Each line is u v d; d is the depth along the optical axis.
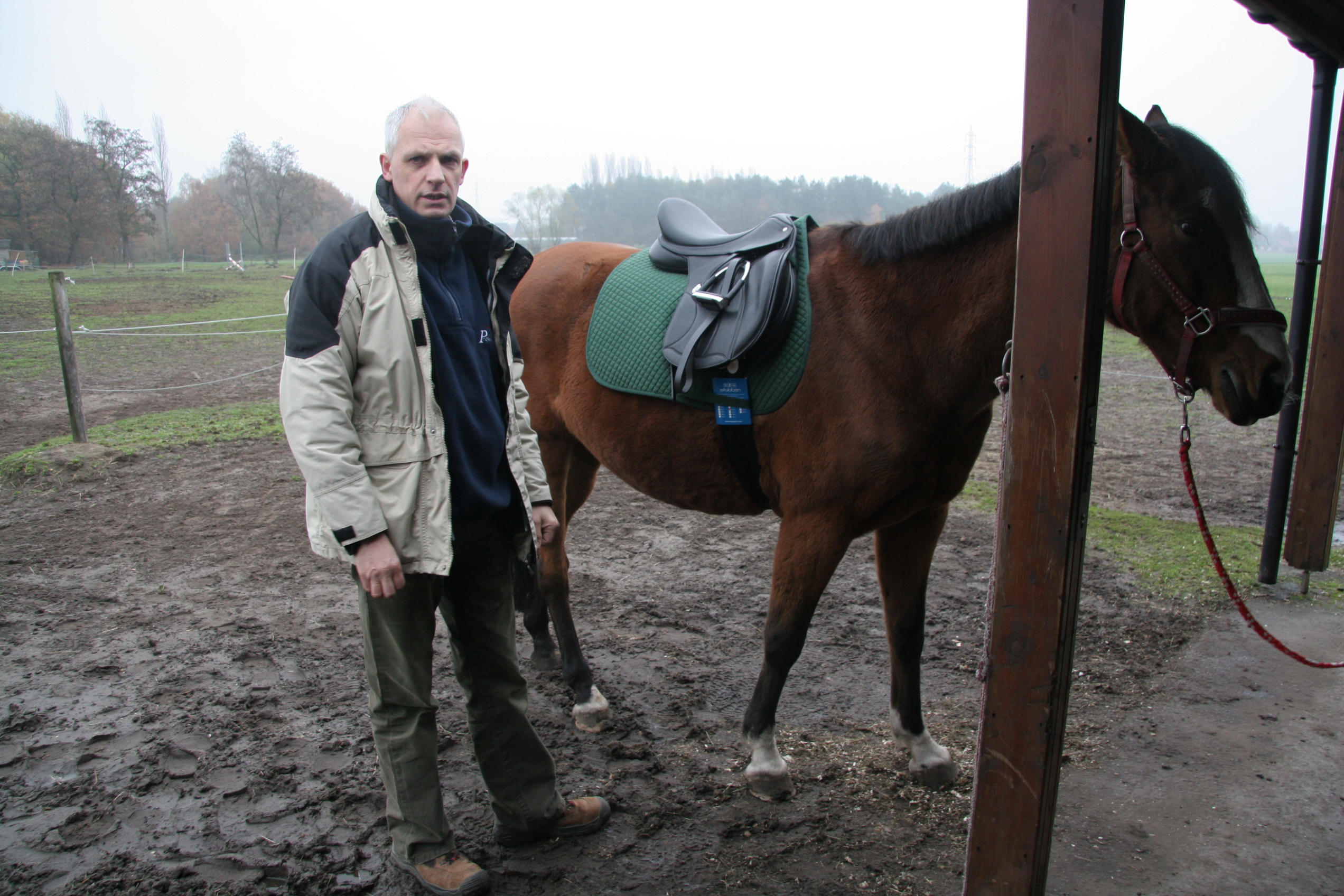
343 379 1.63
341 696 2.84
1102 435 7.27
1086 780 2.45
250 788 2.31
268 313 18.38
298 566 4.10
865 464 2.05
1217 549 4.32
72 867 1.99
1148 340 1.83
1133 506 5.21
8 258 37.72
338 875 1.98
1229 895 1.97
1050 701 1.40
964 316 1.97
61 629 3.35
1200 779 2.44
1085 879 2.02
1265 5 2.62
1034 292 1.33
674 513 5.23
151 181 47.09
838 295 2.17
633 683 3.01
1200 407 8.45
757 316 2.14
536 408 2.88
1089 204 1.26
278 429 7.16
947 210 1.99
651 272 2.62
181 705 2.76
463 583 1.91
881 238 2.12
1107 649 3.29
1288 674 3.08
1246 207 1.70
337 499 1.59
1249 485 5.65
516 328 2.94
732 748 2.59
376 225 1.67
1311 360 3.69
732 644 3.35
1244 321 1.66
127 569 4.05
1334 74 3.41
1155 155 1.68
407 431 1.68
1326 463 3.68
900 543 2.31
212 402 8.60
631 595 3.86
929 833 2.17
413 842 1.89
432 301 1.76
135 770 2.39
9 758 2.44
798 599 2.18
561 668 3.10
